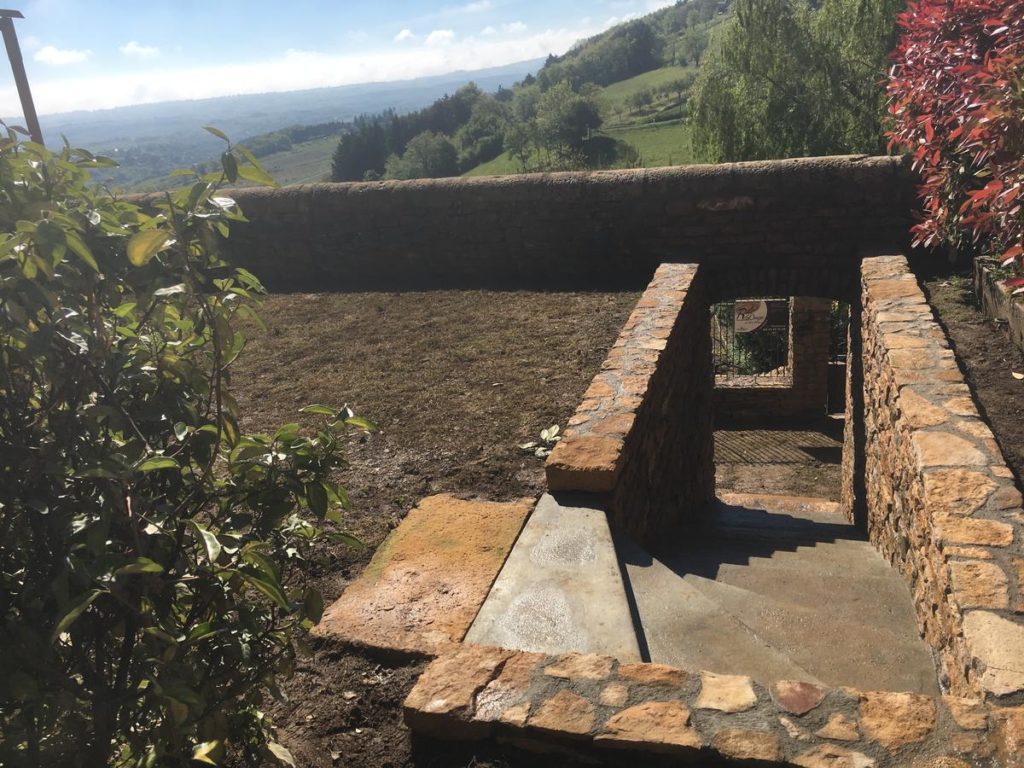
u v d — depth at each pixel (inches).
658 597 116.5
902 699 81.6
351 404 206.4
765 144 598.5
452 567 124.3
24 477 64.9
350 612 113.7
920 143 168.4
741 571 167.2
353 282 349.1
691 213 305.7
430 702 88.8
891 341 185.9
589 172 320.2
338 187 345.1
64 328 64.5
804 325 453.4
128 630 68.1
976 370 192.2
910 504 142.3
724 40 617.6
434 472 163.8
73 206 68.0
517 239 327.9
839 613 140.7
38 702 59.4
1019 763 72.2
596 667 92.4
